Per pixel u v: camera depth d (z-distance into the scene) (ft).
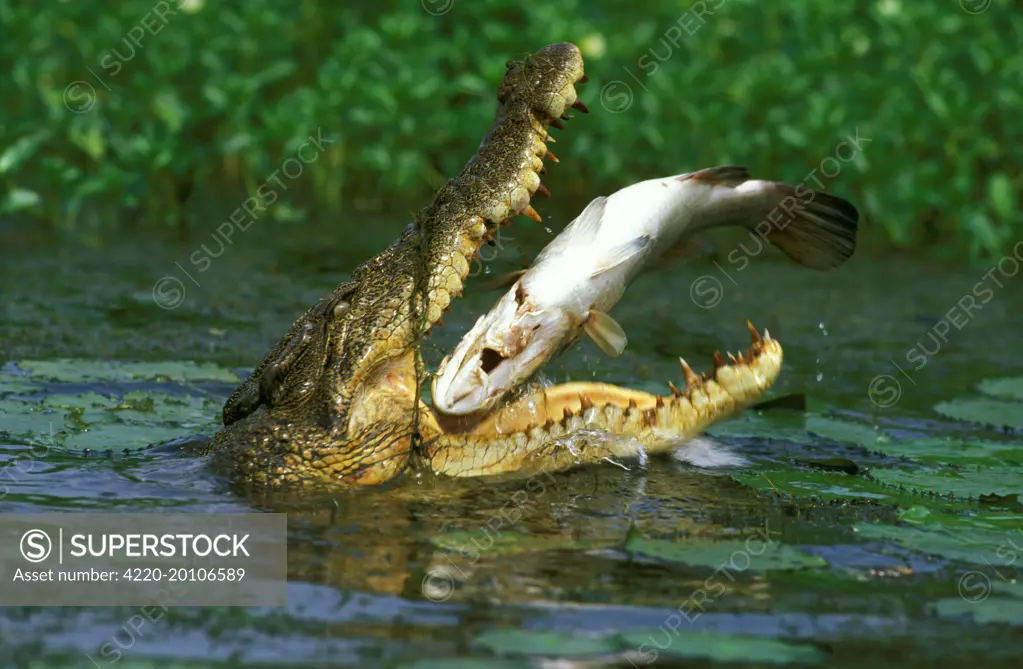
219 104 146.82
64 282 111.75
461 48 160.45
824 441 74.49
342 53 157.28
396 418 62.49
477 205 62.34
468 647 44.42
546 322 63.57
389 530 56.08
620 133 147.64
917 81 142.20
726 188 67.46
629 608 48.26
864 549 55.72
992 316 111.04
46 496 58.95
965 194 135.95
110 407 75.66
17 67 143.02
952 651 45.39
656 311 109.70
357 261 124.67
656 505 60.95
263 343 95.66
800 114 146.30
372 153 148.66
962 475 67.00
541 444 64.85
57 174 133.18
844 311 111.14
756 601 49.49
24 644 44.42
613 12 165.48
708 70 152.66
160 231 135.03
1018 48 147.84
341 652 43.91
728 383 66.69
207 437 67.77
